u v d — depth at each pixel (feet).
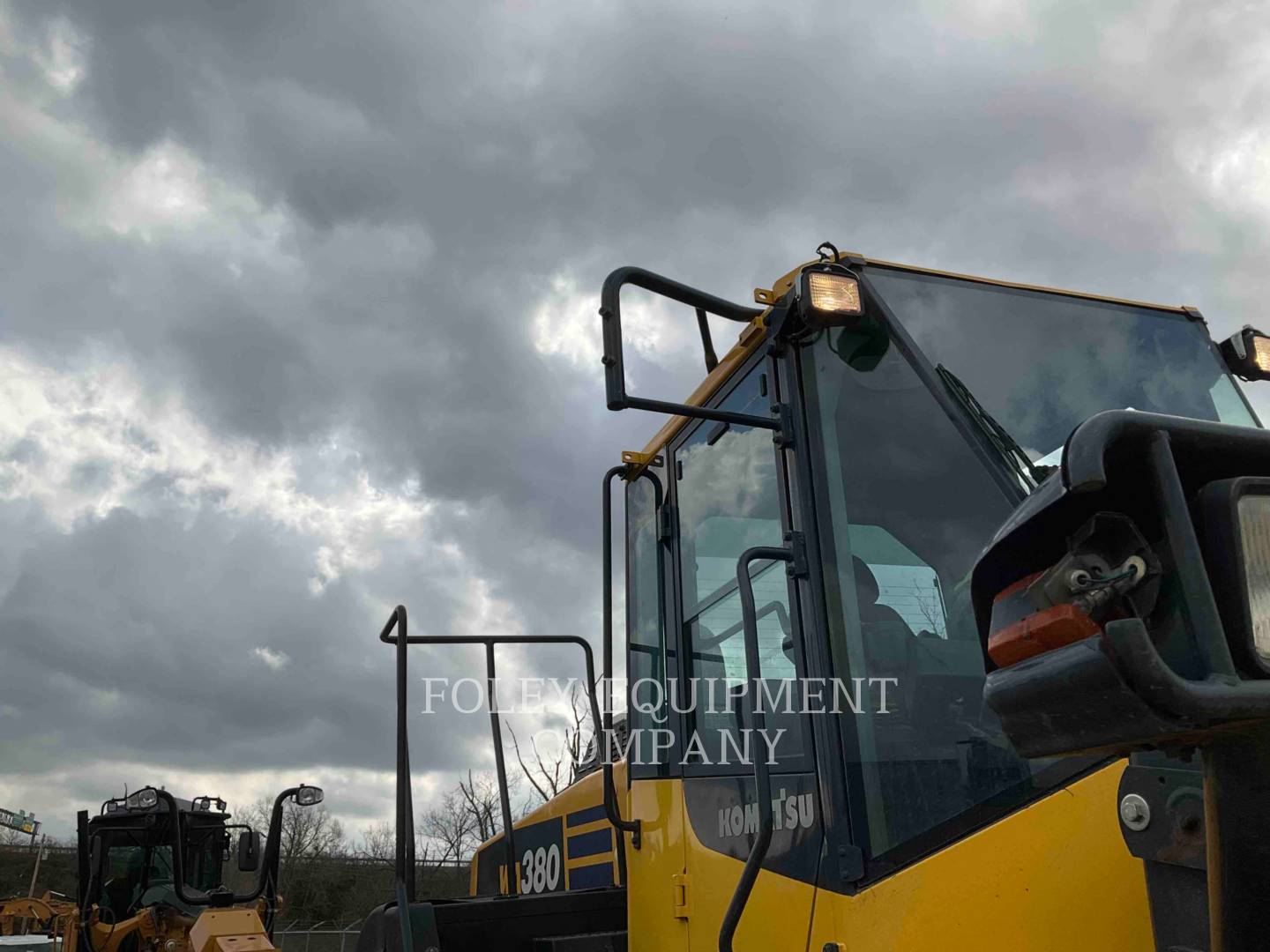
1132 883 6.83
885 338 9.73
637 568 13.38
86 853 43.29
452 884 40.91
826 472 9.36
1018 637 4.51
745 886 8.21
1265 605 4.09
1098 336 10.92
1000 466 8.71
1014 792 7.59
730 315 10.95
